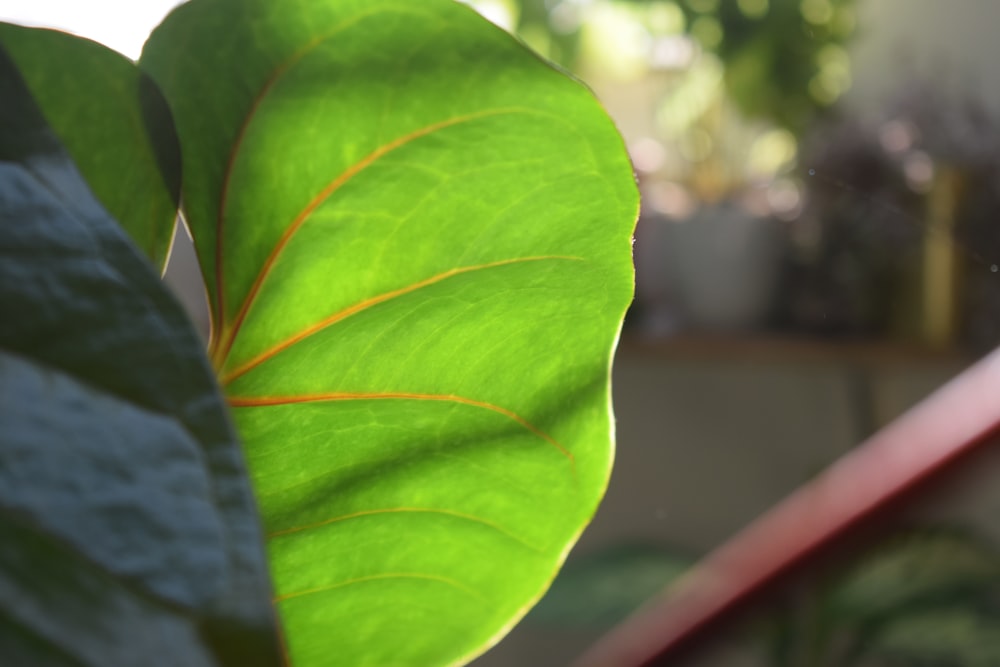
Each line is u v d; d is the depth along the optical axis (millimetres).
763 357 1400
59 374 224
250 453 366
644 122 1711
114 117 339
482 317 370
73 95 334
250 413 364
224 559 203
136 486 209
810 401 1753
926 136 1383
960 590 1307
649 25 1557
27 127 250
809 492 231
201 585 198
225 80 346
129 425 219
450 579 402
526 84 345
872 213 1382
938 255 1328
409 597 402
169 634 191
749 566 230
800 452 1762
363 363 367
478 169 355
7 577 186
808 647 1335
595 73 1648
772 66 1496
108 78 337
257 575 202
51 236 240
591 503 397
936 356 1334
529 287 368
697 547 1772
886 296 1448
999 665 1222
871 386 1613
